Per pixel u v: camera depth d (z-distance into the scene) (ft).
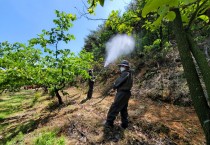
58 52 36.63
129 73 20.68
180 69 34.78
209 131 4.15
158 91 31.45
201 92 4.35
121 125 20.90
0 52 35.50
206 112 4.25
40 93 58.03
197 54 4.36
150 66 41.01
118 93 20.53
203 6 4.05
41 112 35.17
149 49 46.14
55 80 35.86
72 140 19.85
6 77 34.17
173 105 27.89
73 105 34.76
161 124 21.18
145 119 22.74
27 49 35.78
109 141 18.65
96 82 55.01
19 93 66.74
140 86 36.06
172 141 18.40
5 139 24.48
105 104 31.24
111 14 13.43
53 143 18.65
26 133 25.02
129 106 28.53
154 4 2.77
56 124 24.91
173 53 40.29
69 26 36.73
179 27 4.50
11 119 34.06
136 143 18.15
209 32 33.63
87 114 26.48
